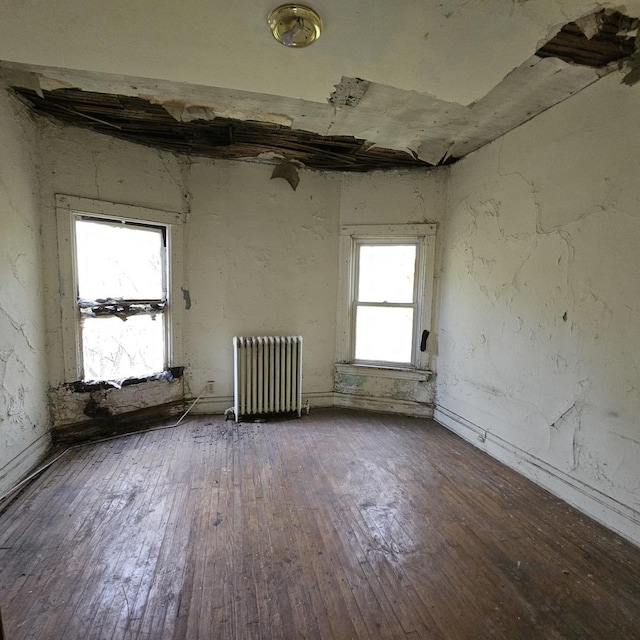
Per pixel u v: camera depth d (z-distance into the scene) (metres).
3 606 1.39
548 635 1.34
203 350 3.40
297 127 2.61
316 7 1.40
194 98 2.22
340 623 1.37
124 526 1.87
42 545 1.72
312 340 3.64
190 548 1.72
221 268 3.35
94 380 2.88
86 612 1.38
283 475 2.41
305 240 3.52
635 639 1.34
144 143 2.93
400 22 1.48
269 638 1.30
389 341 3.64
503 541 1.83
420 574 1.61
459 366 3.13
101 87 2.12
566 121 2.13
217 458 2.62
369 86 2.00
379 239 3.54
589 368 2.03
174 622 1.35
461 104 2.19
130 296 3.04
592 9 1.43
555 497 2.22
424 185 3.34
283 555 1.70
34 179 2.43
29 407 2.38
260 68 1.83
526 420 2.45
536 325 2.37
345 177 3.51
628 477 1.86
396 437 3.05
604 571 1.65
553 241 2.23
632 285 1.81
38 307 2.48
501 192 2.64
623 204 1.84
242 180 3.33
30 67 1.94
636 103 1.77
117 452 2.67
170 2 1.38
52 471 2.38
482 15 1.44
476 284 2.91
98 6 1.41
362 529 1.89
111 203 2.80
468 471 2.51
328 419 3.42
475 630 1.35
